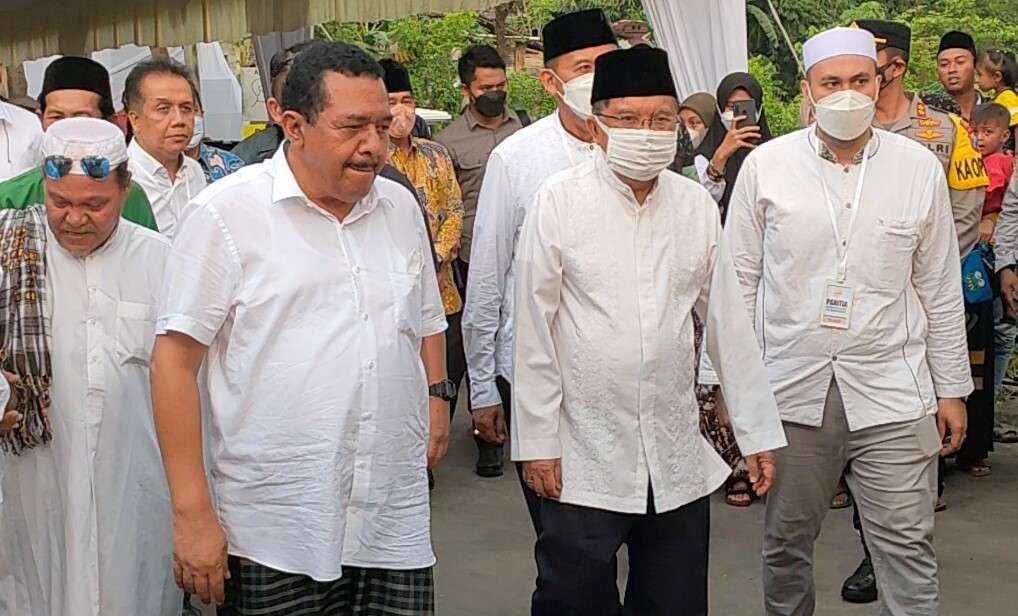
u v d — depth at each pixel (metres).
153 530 3.93
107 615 3.80
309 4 8.17
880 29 6.12
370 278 3.26
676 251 3.79
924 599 4.32
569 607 3.84
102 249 3.80
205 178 5.53
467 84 8.35
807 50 4.33
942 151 6.45
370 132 3.09
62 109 5.01
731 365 3.89
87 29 10.47
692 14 7.60
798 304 4.32
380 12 7.75
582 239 3.75
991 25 21.14
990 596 5.61
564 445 3.81
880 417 4.26
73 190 3.62
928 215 4.29
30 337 3.68
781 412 4.35
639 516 3.82
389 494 3.29
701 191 3.89
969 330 7.22
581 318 3.76
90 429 3.75
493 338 4.58
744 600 5.58
